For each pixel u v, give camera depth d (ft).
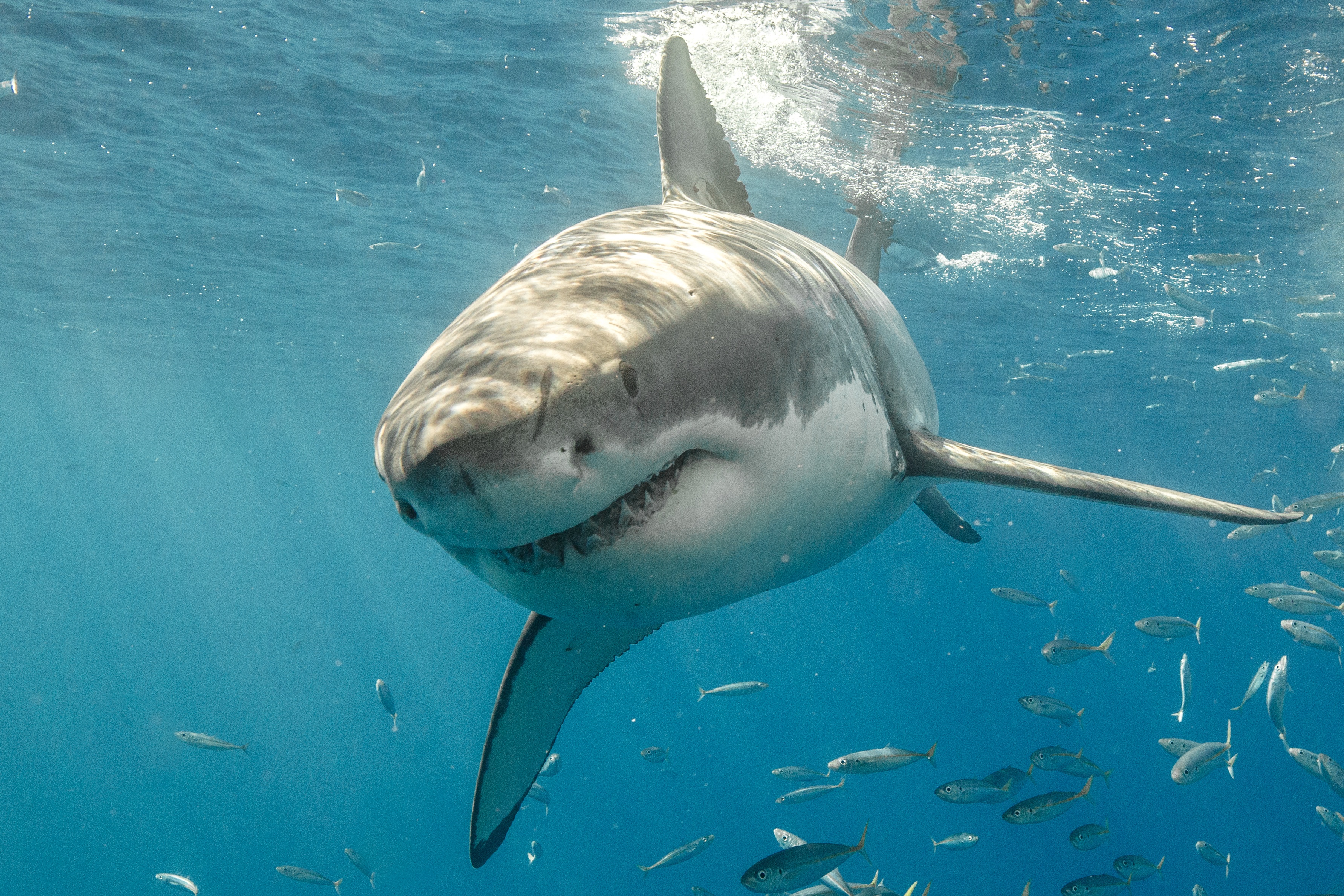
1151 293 56.13
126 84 40.65
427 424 4.05
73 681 255.50
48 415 144.05
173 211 54.49
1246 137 35.86
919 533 162.61
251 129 44.55
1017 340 70.54
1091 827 25.57
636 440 4.50
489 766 10.02
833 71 33.17
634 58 37.42
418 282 66.80
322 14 35.76
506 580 5.16
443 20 36.01
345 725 199.62
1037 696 28.14
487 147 46.26
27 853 127.75
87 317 79.87
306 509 302.66
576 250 6.05
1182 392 81.92
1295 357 66.69
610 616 5.44
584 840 142.20
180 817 138.62
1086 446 120.88
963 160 39.45
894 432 8.00
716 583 5.73
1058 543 232.73
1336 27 28.53
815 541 6.81
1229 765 23.57
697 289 5.51
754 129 38.73
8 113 43.09
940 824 153.89
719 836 147.95
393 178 49.73
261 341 86.58
